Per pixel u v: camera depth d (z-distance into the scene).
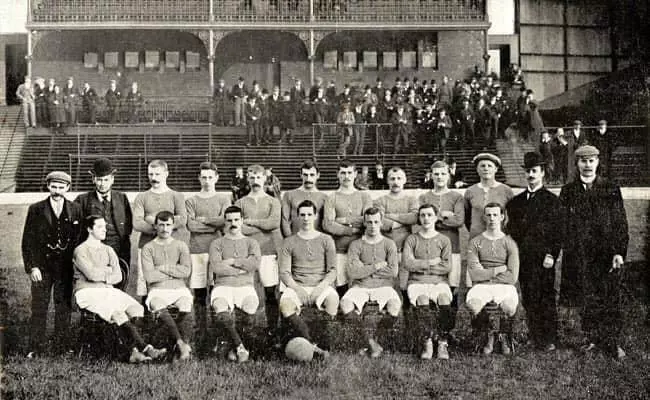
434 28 24.52
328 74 24.77
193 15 24.31
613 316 10.85
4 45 25.88
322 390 9.26
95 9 24.33
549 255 10.62
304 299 10.16
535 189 10.84
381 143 20.81
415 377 9.59
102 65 24.81
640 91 21.86
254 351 10.27
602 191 10.94
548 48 27.22
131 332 9.89
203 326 10.55
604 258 10.91
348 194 11.02
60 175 10.59
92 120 21.92
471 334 10.59
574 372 9.88
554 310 10.62
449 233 10.95
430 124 20.61
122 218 10.75
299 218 10.84
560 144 18.84
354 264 10.31
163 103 23.39
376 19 24.50
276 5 24.47
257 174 10.98
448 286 10.24
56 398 9.11
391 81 24.80
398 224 10.90
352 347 10.23
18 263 14.87
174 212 10.92
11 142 21.47
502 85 23.52
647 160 18.58
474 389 9.35
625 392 9.47
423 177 19.94
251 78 24.69
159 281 10.17
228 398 9.02
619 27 25.95
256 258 10.27
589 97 23.30
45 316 10.58
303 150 21.22
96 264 10.09
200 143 21.62
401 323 10.18
